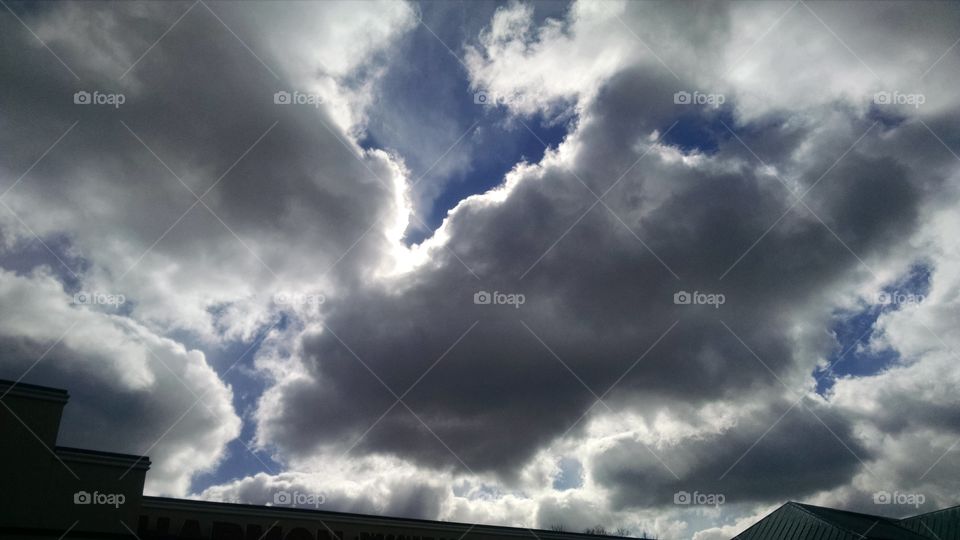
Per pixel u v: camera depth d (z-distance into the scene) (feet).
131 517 65.21
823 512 119.34
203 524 71.10
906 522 137.18
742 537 122.21
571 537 99.81
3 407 61.77
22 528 59.36
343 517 80.23
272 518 75.46
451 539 88.22
